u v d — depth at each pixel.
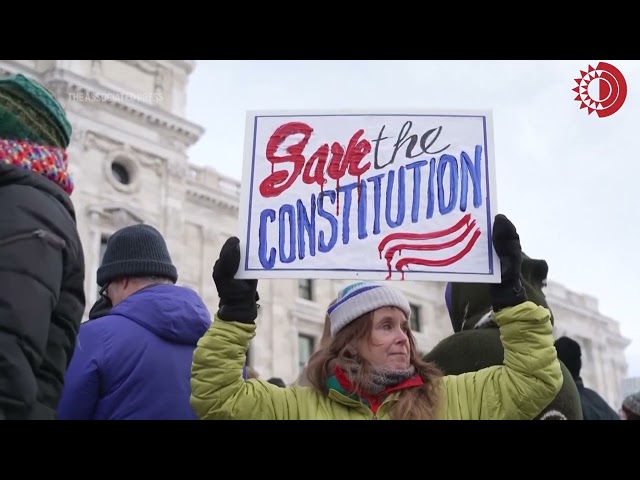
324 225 1.96
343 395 1.87
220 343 1.82
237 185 19.34
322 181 2.00
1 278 1.46
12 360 1.43
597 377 26.73
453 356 2.28
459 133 2.04
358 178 2.00
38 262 1.52
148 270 2.30
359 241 1.94
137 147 16.92
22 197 1.57
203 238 18.02
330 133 2.04
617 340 28.34
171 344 2.15
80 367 2.01
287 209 1.97
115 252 2.33
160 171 17.36
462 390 1.91
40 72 15.64
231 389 1.83
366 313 1.95
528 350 1.81
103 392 2.03
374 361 1.92
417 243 1.94
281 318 19.00
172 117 17.61
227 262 1.85
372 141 2.04
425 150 2.03
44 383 1.61
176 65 18.64
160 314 2.13
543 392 1.79
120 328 2.08
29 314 1.47
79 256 1.73
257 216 1.97
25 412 1.45
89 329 2.08
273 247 1.93
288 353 18.86
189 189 17.94
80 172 15.59
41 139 1.70
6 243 1.50
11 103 1.65
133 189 16.56
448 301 2.73
